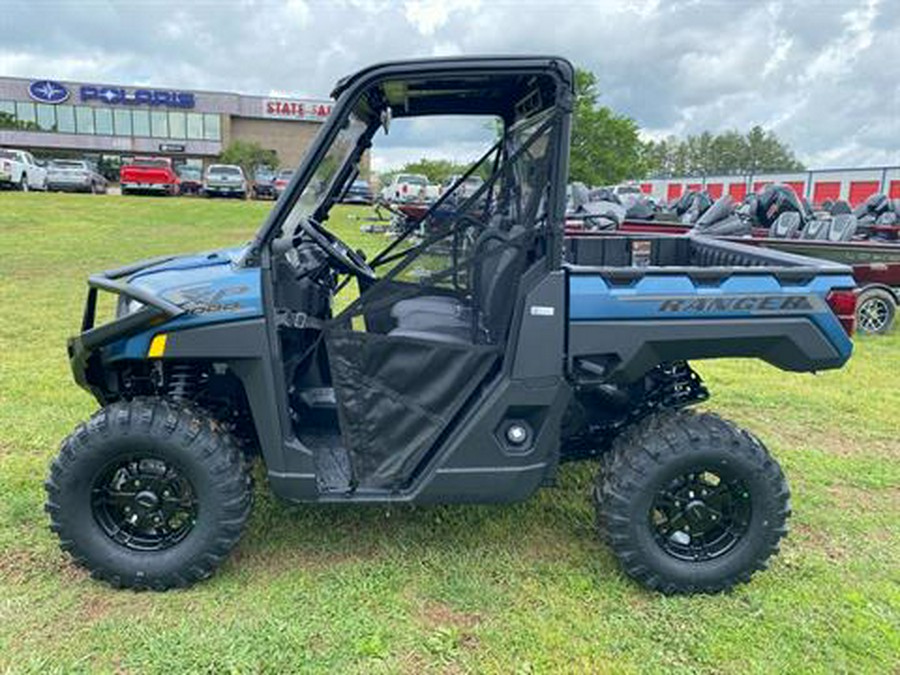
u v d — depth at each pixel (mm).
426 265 2723
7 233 13961
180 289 2531
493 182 2848
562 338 2578
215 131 47625
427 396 2631
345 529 3111
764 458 2652
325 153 2596
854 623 2588
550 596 2699
